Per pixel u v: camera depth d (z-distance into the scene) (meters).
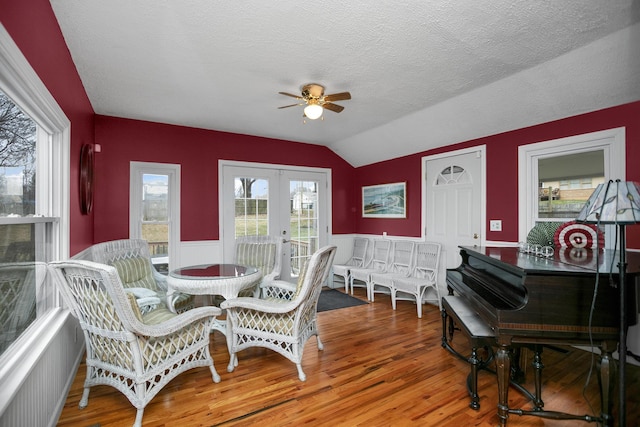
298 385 2.23
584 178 2.92
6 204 1.49
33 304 1.83
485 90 3.02
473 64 2.53
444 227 4.23
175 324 1.95
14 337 1.57
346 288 4.98
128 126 3.89
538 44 2.23
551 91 2.78
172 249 4.16
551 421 1.87
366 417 1.88
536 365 1.94
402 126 4.14
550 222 3.12
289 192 5.11
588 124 2.86
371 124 4.20
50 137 2.08
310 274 2.25
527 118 3.20
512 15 1.90
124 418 1.86
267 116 3.87
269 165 4.90
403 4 1.80
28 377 1.38
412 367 2.49
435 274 3.99
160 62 2.46
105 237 3.73
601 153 2.80
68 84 2.26
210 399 2.06
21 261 1.64
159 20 1.93
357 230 5.77
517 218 3.40
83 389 2.16
